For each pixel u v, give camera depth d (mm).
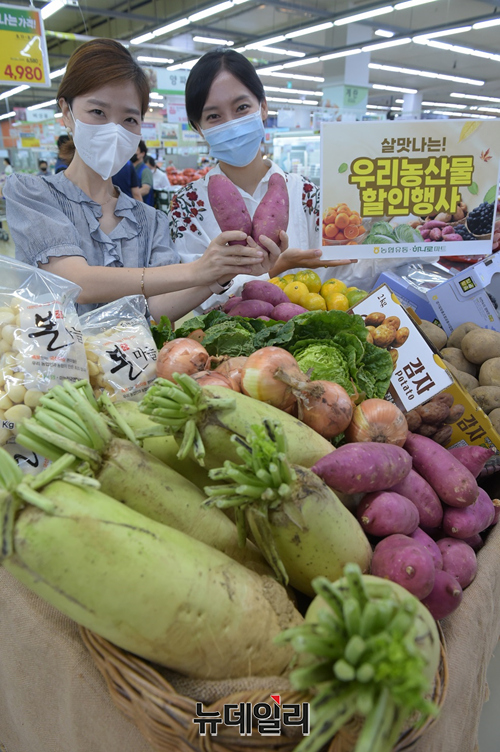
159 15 14227
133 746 845
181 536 780
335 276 2359
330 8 13289
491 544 1142
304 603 982
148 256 2090
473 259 2279
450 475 1044
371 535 1015
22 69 7133
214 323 1593
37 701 1025
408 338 1327
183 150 12219
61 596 693
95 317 1483
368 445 977
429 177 1766
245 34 15406
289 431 970
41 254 1732
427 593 836
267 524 821
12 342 1158
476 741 1077
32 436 828
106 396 951
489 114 22000
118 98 1723
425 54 16266
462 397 1255
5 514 677
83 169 1900
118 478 837
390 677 516
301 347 1344
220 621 743
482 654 1007
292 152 9133
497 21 12430
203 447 881
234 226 1678
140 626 708
